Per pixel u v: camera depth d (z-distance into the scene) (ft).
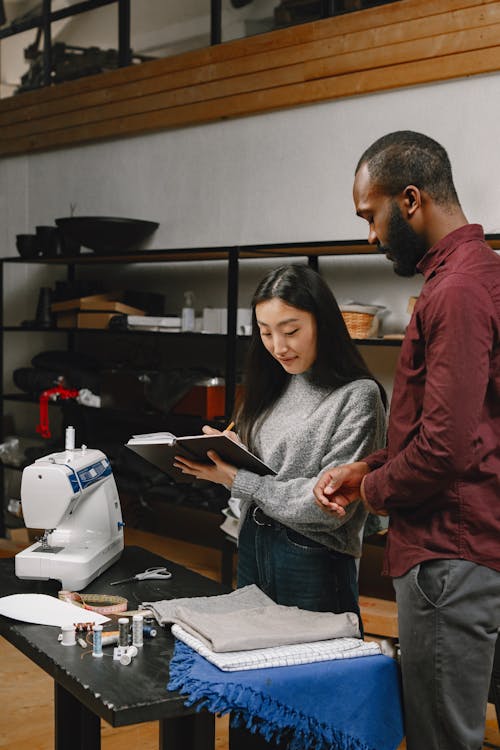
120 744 10.27
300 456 7.65
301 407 7.82
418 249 6.21
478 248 5.90
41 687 11.96
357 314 13.51
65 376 18.86
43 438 19.99
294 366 7.73
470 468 5.78
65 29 20.47
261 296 7.59
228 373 15.02
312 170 15.57
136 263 19.22
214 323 15.71
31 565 7.77
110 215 19.49
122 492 16.71
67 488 7.90
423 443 5.65
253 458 7.47
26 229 21.72
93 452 8.62
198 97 17.12
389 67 14.20
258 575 7.97
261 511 7.87
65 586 7.68
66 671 5.83
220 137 17.08
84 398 17.89
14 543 18.78
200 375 15.96
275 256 15.57
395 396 6.17
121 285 19.63
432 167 6.04
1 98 22.27
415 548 5.97
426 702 5.94
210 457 7.80
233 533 14.33
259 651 5.93
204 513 17.95
